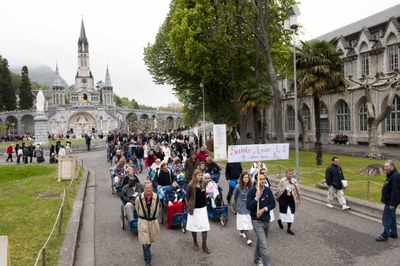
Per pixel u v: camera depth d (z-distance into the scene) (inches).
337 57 879.7
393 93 966.4
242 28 1218.6
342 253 338.3
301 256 334.0
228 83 1368.1
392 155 1092.5
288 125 2148.1
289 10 709.3
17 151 1229.1
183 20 1221.7
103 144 2071.9
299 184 650.8
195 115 2096.5
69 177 786.2
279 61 1350.9
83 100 5649.6
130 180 442.9
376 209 451.5
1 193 665.0
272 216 408.2
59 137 3046.3
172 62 1587.1
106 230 436.1
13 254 325.4
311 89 863.1
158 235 321.1
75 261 334.6
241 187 378.3
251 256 339.3
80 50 5895.7
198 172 353.4
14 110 4623.5
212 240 390.0
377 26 1540.4
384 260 319.3
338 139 1662.2
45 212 484.1
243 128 1334.9
